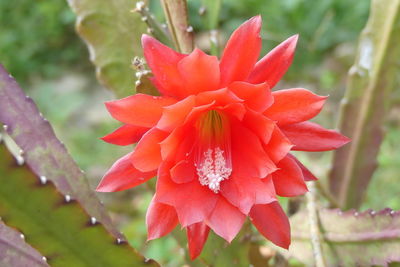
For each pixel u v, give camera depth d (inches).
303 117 14.0
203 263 17.4
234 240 17.3
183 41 16.6
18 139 15.2
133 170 14.1
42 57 61.7
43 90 54.4
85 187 15.7
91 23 18.3
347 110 21.7
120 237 15.9
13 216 13.2
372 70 21.1
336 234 18.0
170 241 29.6
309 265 18.7
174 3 16.4
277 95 13.9
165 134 13.8
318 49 53.6
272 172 14.0
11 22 62.4
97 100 55.0
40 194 13.1
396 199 31.8
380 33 20.8
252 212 14.5
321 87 48.7
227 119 14.8
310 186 18.8
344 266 17.8
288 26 54.0
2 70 15.2
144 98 13.6
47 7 61.7
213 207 14.3
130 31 18.2
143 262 14.5
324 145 14.4
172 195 13.9
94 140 45.7
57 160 15.5
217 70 13.6
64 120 50.2
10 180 12.7
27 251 15.4
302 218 19.0
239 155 14.6
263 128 13.9
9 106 15.2
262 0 54.8
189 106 13.7
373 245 17.2
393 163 34.8
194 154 14.6
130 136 14.2
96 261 14.3
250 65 13.9
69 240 13.8
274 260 20.0
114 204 38.1
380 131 21.7
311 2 54.9
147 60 13.6
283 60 14.2
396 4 20.1
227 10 56.2
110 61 18.4
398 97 22.1
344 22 55.2
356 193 22.4
